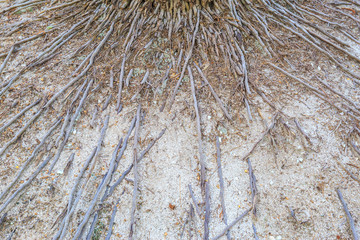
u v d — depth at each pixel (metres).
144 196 0.95
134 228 0.90
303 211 0.92
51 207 0.93
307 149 1.03
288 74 1.22
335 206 0.93
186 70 1.22
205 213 0.92
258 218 0.91
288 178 0.98
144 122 1.10
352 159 1.02
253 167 1.00
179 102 1.14
